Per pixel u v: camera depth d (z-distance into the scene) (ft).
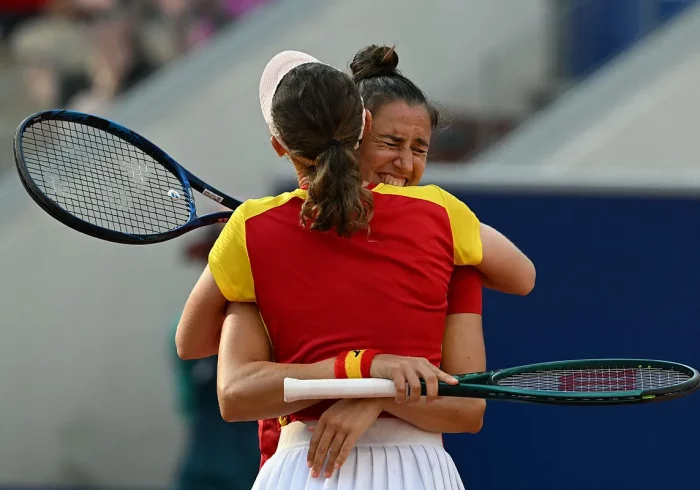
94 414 77.66
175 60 89.81
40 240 78.64
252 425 59.16
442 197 29.66
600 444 55.11
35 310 78.43
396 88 29.94
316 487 27.91
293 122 27.94
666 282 54.85
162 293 78.18
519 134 78.74
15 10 91.15
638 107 78.79
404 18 84.23
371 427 28.50
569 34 80.69
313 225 27.61
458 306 30.27
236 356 28.66
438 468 28.60
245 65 83.35
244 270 28.53
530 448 55.52
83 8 89.66
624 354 55.01
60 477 77.30
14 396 77.97
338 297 28.02
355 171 27.63
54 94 87.04
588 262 55.36
